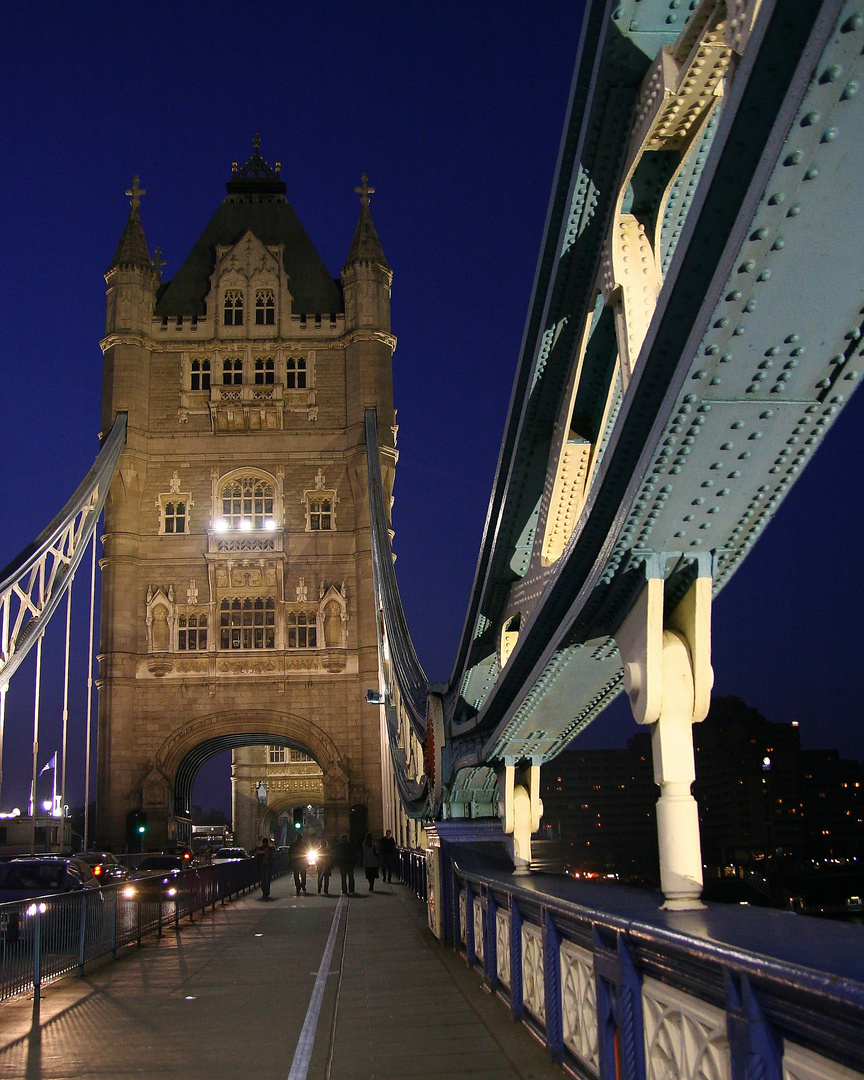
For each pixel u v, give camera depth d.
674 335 6.02
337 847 33.41
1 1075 8.64
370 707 61.88
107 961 16.34
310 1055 9.04
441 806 16.89
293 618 63.97
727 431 6.32
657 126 7.35
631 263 7.94
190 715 62.03
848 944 4.53
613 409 9.16
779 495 6.84
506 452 10.66
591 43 7.46
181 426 66.56
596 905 7.05
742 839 54.91
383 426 66.50
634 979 5.72
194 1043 9.82
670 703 7.17
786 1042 3.97
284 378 67.81
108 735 60.84
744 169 5.16
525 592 11.24
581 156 7.87
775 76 4.77
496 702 11.95
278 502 65.50
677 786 7.04
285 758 99.62
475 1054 8.59
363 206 71.56
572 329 9.14
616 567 7.34
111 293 68.00
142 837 59.03
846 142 4.73
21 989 12.08
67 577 56.53
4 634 48.94
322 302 70.44
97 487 59.84
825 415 6.27
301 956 16.58
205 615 63.69
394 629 40.72
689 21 6.68
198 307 70.06
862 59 4.43
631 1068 5.65
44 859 21.88
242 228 73.19
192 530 64.81
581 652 9.03
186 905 23.77
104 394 66.31
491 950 11.32
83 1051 9.59
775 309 5.52
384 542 52.97
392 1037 9.45
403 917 23.61
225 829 101.81
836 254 5.23
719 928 5.24
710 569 7.22
